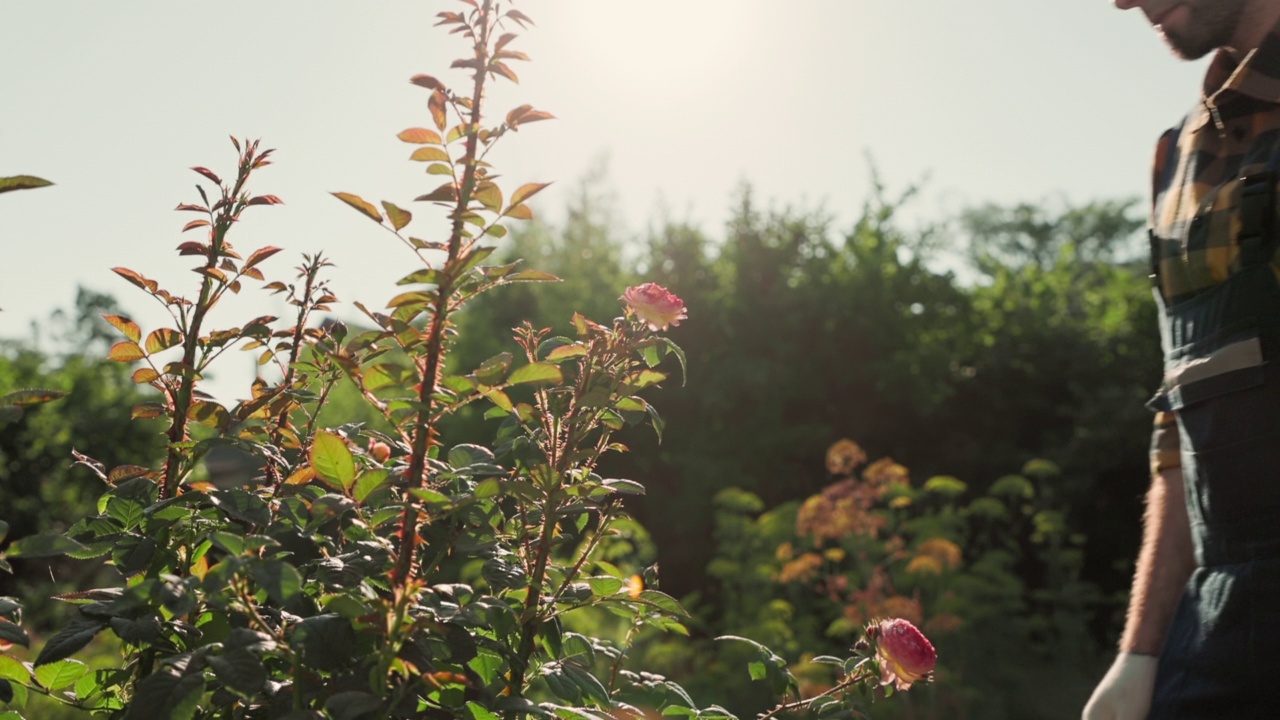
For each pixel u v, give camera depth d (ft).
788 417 38.04
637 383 5.46
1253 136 5.06
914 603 21.97
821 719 5.82
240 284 5.63
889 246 40.14
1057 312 40.37
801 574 23.22
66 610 23.09
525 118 4.92
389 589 5.22
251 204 5.63
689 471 35.53
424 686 4.82
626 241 60.39
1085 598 28.45
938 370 36.81
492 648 5.29
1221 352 4.92
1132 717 5.20
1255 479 4.82
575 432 5.45
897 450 37.91
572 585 5.65
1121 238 117.29
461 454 5.17
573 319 5.50
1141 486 34.65
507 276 5.10
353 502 4.84
